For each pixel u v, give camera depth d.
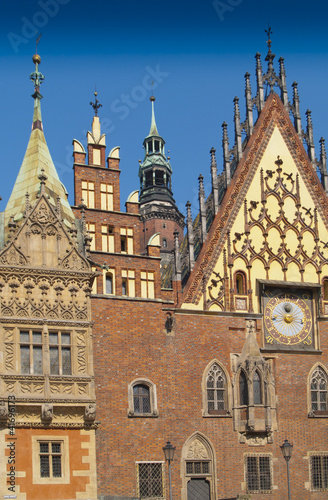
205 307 51.28
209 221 55.03
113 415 46.84
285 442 47.50
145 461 46.88
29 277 45.62
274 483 49.69
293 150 56.72
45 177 47.56
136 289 49.81
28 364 44.44
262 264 53.75
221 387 50.41
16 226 46.78
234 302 52.19
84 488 44.06
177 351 49.69
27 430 43.72
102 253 49.53
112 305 48.66
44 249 46.31
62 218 47.84
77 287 46.56
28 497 42.81
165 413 48.25
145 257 50.59
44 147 51.00
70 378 44.78
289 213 55.34
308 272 54.69
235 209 54.00
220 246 52.91
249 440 49.91
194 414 49.00
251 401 49.69
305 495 50.19
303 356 52.72
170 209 84.00
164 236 82.88
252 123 56.50
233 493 48.69
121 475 46.12
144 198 84.62
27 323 44.78
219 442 49.19
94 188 51.44
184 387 49.22
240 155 55.38
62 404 44.19
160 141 86.44
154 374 48.59
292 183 56.03
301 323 53.66
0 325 44.25
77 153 51.62
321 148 57.84
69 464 44.09
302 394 51.97
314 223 55.78
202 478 48.53
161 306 50.00
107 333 48.06
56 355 45.09
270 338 52.50
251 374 50.19
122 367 47.88
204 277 51.94
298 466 50.53
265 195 54.97
